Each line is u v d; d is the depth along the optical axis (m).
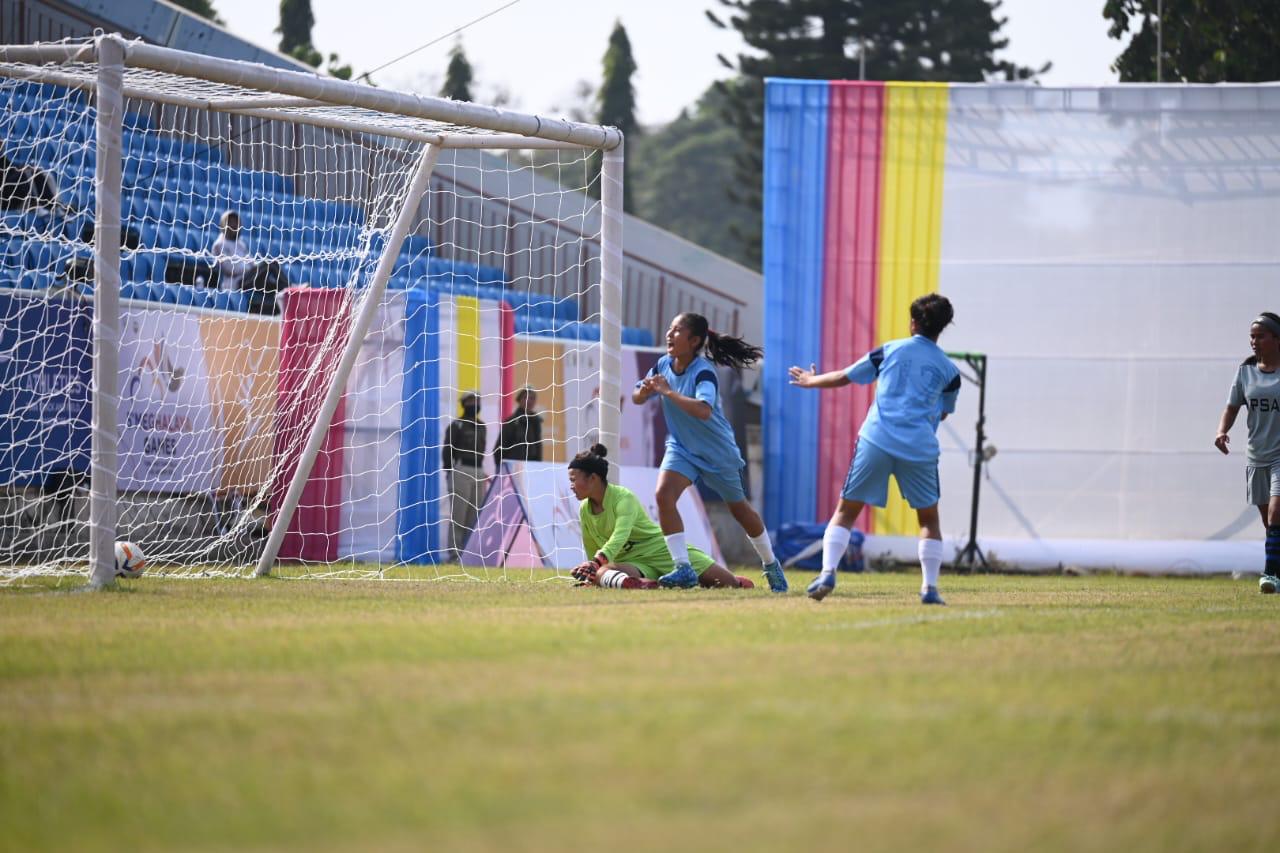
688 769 12.10
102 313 29.34
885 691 15.88
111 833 10.52
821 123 59.81
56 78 35.97
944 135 59.56
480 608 25.61
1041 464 58.81
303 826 10.55
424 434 47.69
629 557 33.72
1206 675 17.67
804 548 58.06
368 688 15.88
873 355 27.86
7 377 44.09
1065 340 59.03
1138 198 58.94
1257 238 58.50
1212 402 58.50
